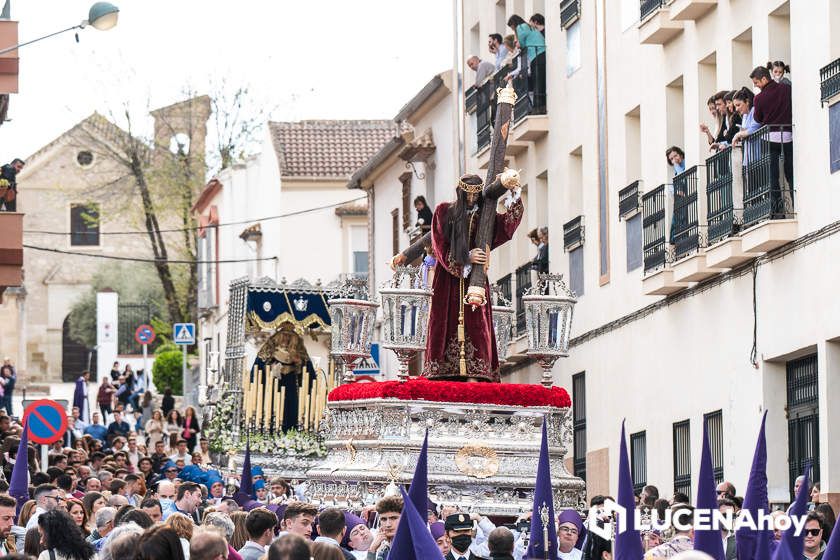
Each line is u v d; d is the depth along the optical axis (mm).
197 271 67125
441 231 19562
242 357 31781
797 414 22516
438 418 19266
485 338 19922
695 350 25188
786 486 22734
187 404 59375
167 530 10852
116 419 38469
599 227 29406
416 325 20109
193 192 66500
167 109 67250
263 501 21938
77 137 84125
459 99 38531
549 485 13539
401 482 18938
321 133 55969
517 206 19547
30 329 84625
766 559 12484
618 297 28438
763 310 22797
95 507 18281
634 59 27719
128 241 84625
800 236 21641
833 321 20734
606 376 29188
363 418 19688
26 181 85000
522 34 32562
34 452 23844
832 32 20859
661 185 25891
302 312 32094
